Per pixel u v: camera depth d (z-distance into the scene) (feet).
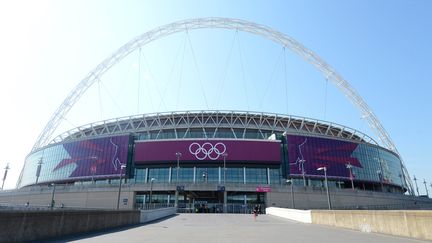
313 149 264.52
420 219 42.04
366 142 304.30
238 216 145.89
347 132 322.55
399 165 339.36
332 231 60.23
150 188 209.46
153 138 284.82
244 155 249.14
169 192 230.48
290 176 250.37
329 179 262.47
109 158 264.11
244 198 232.32
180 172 251.80
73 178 270.05
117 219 70.38
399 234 46.98
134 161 254.88
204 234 54.49
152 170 256.32
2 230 34.01
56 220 44.24
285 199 214.90
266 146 253.65
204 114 290.97
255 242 42.14
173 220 108.47
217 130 285.02
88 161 270.46
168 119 295.48
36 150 318.65
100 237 47.52
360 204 230.07
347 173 268.62
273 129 288.51
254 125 287.89
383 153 310.65
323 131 313.12
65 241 41.45
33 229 39.11
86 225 53.83
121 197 215.10
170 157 249.14
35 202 236.43
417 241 40.52
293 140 263.70
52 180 281.74
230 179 247.70
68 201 224.74
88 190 222.69
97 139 275.59
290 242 42.06
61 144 293.23
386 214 50.93
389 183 297.33
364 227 58.70
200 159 247.29
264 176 251.60
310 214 94.22
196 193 234.99
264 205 223.51
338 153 273.13
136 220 85.97
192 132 285.23
